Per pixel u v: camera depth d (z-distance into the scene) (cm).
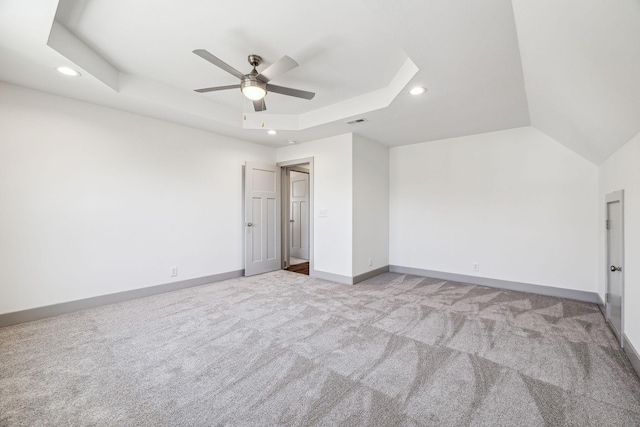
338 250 442
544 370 197
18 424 147
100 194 323
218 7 192
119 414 155
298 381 184
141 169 355
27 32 190
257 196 489
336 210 445
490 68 233
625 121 193
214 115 370
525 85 261
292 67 223
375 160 481
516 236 397
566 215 363
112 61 267
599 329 265
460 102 303
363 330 261
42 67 236
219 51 247
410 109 324
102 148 323
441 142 462
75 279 305
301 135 442
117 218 336
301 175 669
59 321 277
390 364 204
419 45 203
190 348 226
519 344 234
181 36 226
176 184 389
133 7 194
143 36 227
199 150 414
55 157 292
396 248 512
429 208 475
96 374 191
